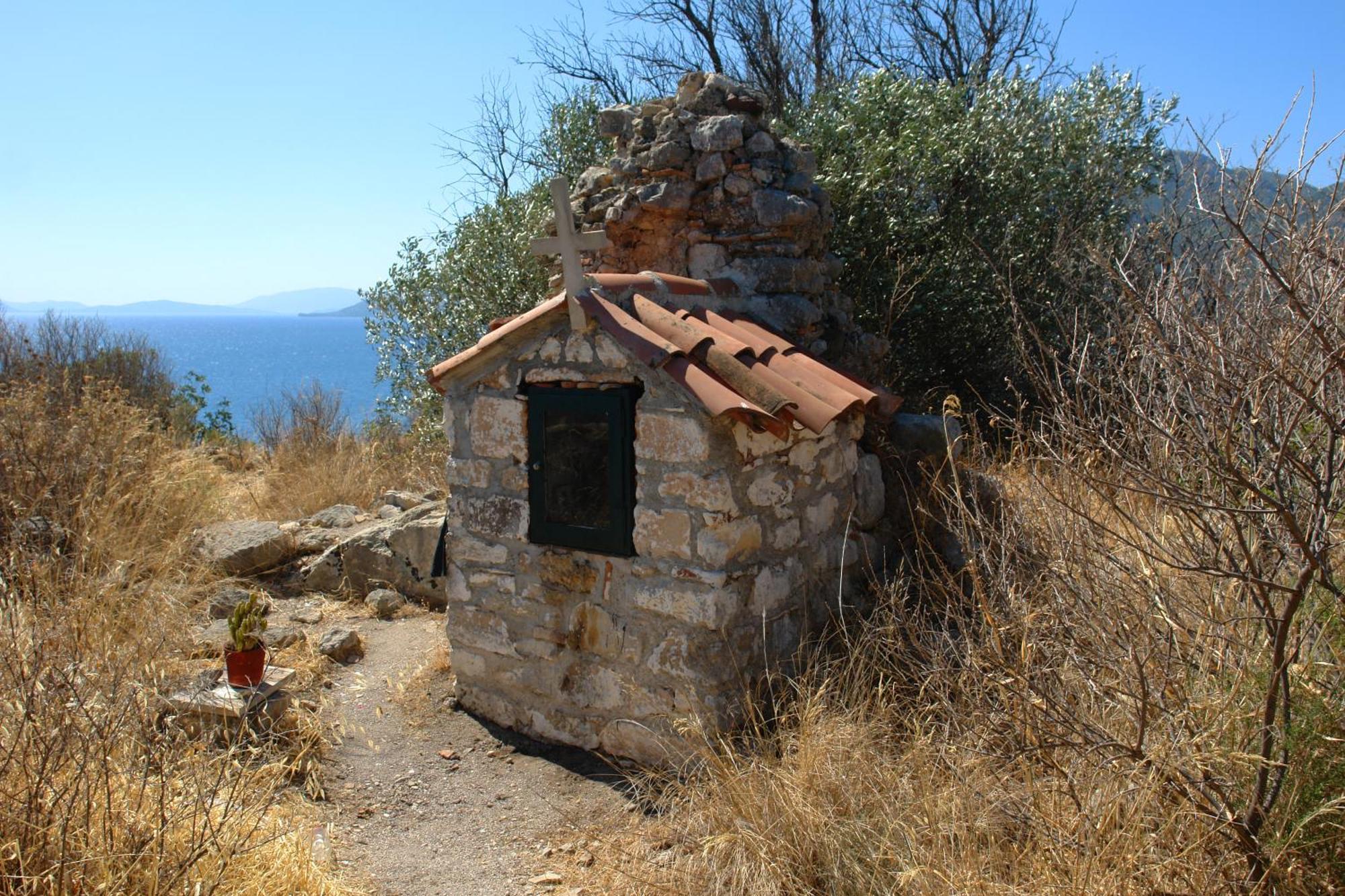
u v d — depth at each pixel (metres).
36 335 13.04
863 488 4.98
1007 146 9.04
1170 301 2.91
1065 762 3.08
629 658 4.20
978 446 5.12
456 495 4.74
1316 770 2.62
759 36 14.96
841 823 3.20
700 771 3.85
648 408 4.03
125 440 7.23
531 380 4.39
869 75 9.51
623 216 5.67
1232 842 2.61
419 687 5.09
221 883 2.97
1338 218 2.83
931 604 4.51
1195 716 2.84
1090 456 3.28
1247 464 2.87
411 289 10.00
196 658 5.25
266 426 11.95
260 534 7.11
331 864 3.54
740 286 5.38
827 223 5.95
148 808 3.22
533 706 4.57
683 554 3.98
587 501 4.27
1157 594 3.02
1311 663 2.71
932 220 8.68
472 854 3.70
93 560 5.87
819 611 4.61
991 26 14.78
